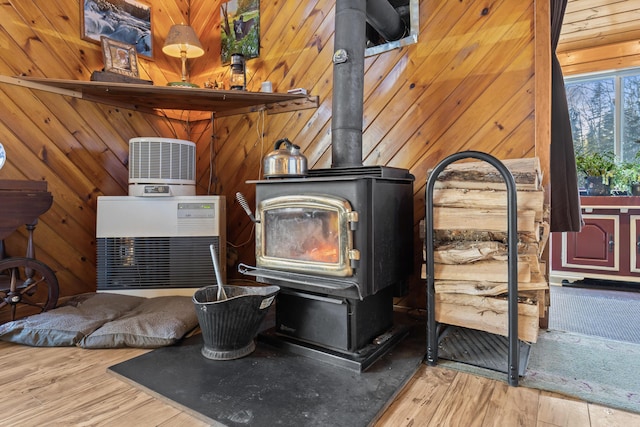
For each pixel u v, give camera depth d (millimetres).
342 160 1902
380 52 2453
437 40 2271
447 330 1943
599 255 3248
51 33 2514
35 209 2035
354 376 1467
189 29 2961
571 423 1184
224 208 2609
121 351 1737
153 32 3172
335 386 1389
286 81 2879
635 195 3348
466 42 2189
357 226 1543
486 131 2137
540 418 1210
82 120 2678
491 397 1341
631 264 3117
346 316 1610
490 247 1518
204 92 2619
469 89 2182
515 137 2061
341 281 1564
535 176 1520
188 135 3451
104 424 1171
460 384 1438
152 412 1241
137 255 2438
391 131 2426
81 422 1179
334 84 1938
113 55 2770
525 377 1474
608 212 3205
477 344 1779
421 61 2322
